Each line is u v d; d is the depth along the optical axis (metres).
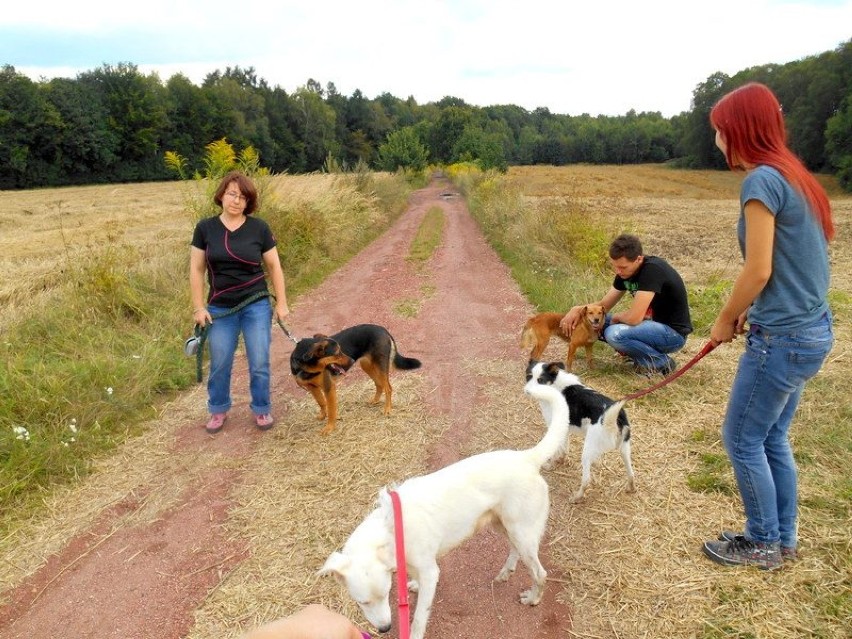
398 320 8.33
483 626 2.85
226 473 4.35
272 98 79.44
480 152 47.62
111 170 60.16
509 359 6.50
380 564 2.45
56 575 3.32
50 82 56.94
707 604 2.85
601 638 2.73
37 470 4.21
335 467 4.35
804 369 2.64
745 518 3.46
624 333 5.68
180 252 10.12
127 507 3.96
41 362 5.63
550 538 3.45
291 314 8.93
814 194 2.50
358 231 16.56
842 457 3.99
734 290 2.64
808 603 2.79
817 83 50.34
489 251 14.17
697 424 4.66
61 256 11.93
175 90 67.31
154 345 6.65
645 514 3.60
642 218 22.86
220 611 2.99
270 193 11.94
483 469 2.82
